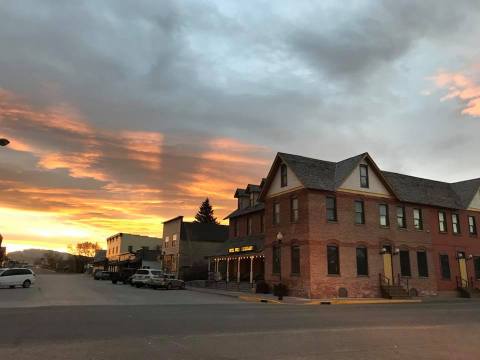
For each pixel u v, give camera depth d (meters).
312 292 30.61
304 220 32.22
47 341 10.59
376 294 33.25
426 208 38.72
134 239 94.50
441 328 14.58
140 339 11.05
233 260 48.19
